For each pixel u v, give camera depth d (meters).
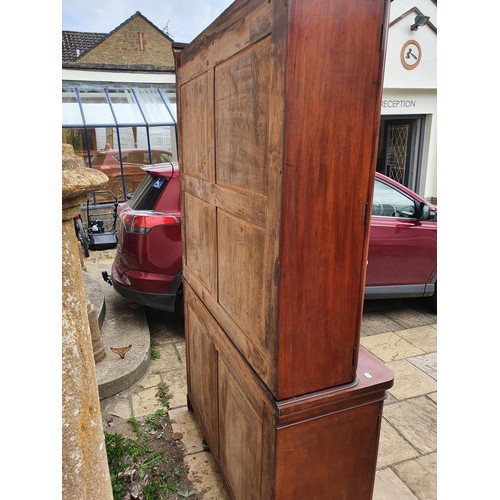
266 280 1.11
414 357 3.10
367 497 1.40
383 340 3.38
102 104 8.00
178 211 3.12
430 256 3.60
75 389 1.00
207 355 1.85
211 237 1.60
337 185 1.01
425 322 3.72
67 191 0.89
